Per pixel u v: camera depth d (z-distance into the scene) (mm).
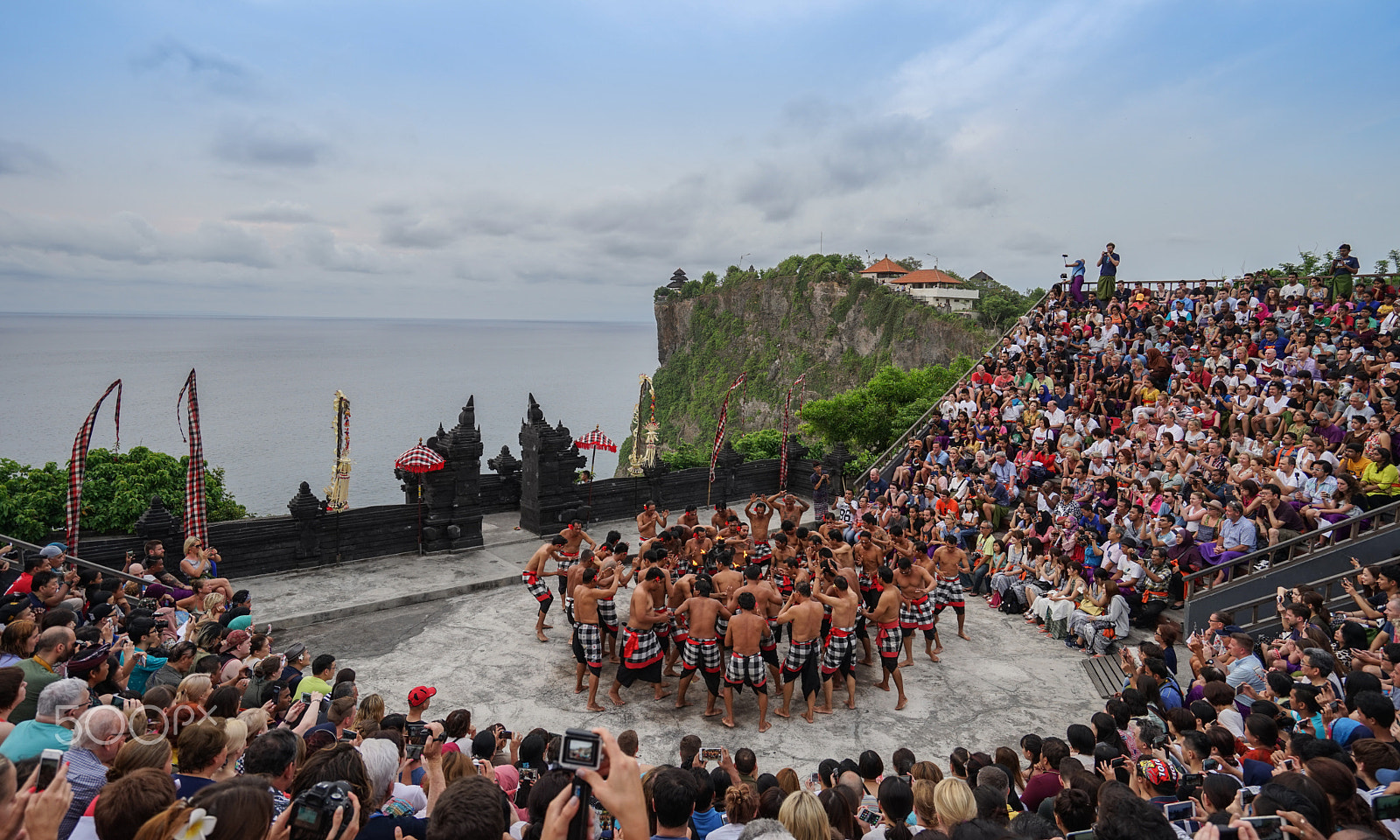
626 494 21625
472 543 17906
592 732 2635
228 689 6262
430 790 5148
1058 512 15336
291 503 15758
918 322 112062
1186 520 13602
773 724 10438
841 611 10750
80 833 4070
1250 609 12109
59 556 9938
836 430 31391
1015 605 14836
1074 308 26375
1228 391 17484
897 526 13688
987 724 10555
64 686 5043
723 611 10453
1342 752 5719
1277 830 4207
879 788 5539
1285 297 21203
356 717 7270
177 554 14031
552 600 14445
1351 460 13109
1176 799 5773
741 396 139875
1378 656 8031
